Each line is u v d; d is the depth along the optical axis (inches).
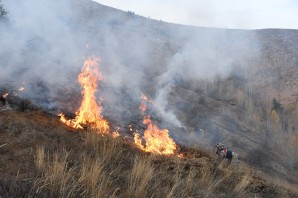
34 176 221.5
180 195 258.2
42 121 358.9
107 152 297.3
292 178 987.9
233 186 345.1
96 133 343.9
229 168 405.7
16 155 253.9
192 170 338.3
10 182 198.7
